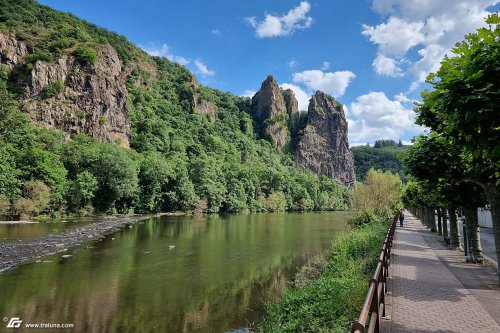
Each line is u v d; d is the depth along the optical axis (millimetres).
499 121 4750
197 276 18250
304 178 136875
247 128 194625
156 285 16516
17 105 77750
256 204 100438
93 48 105062
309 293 10398
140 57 172500
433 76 6180
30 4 120875
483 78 4785
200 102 175500
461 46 5555
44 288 15594
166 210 77875
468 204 14555
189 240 31391
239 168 109688
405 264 14273
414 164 10859
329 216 79625
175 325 11898
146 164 73250
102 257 22594
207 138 142375
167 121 136375
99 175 61031
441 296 9383
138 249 25922
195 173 88438
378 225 28281
